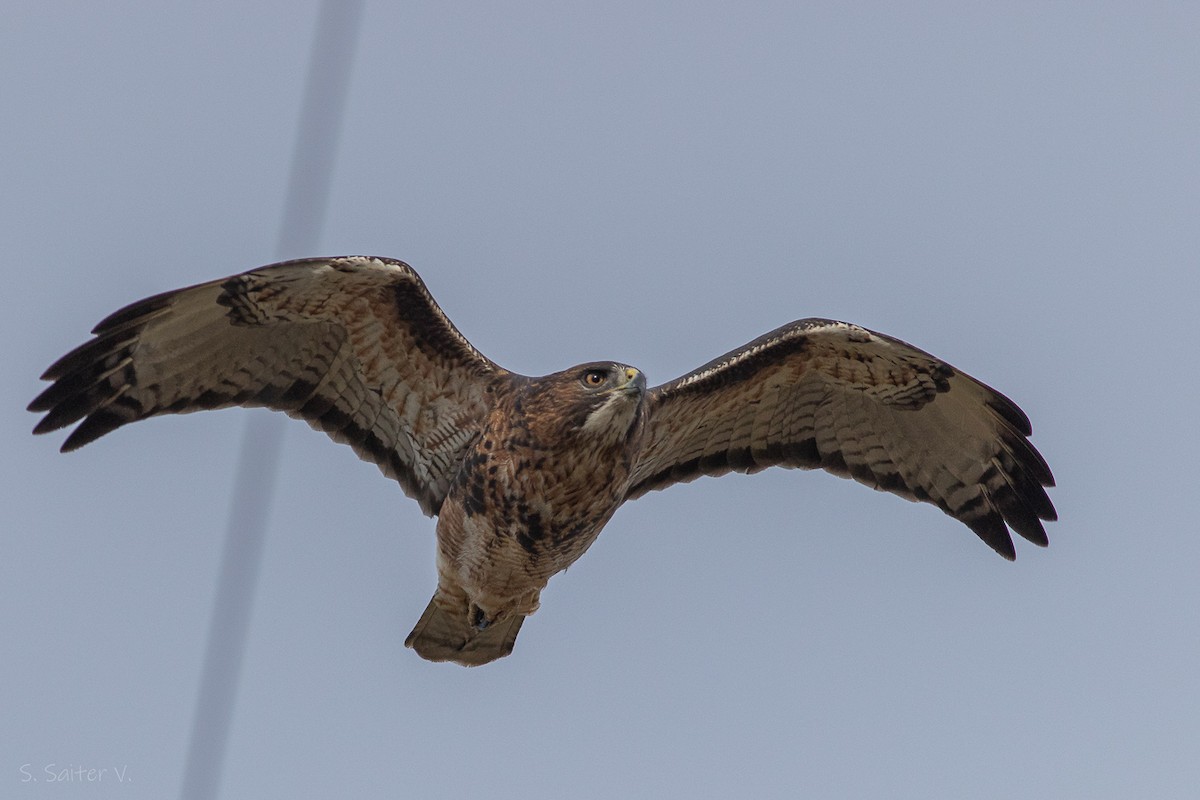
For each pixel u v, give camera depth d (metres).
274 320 13.70
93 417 13.78
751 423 15.33
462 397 13.98
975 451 15.38
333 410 14.27
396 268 13.24
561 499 13.38
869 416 15.38
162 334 13.59
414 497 14.41
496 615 14.23
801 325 14.45
